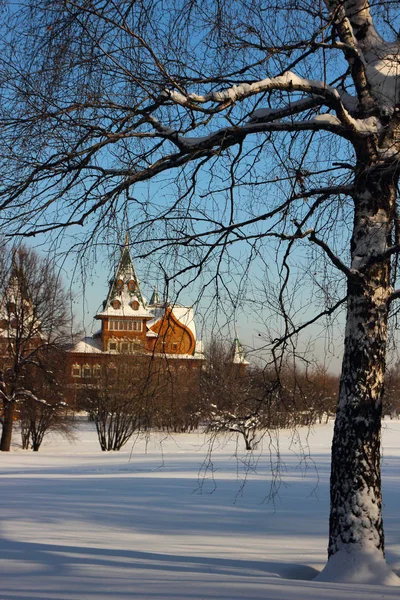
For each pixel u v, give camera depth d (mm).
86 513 12992
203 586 6191
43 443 50156
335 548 7559
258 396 8273
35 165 7223
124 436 42750
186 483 19250
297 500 15328
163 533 11008
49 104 7098
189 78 7703
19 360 38281
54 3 7070
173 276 7531
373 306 7785
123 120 7316
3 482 20125
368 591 6195
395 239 7910
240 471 23516
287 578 7645
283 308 7773
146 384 8148
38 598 5480
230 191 7793
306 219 7773
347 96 8328
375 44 8234
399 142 7461
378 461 7727
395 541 10750
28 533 10492
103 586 6098
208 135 7668
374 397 7734
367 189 7867
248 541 10430
